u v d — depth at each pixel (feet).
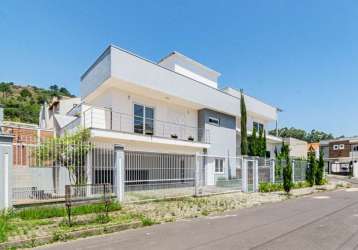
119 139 63.26
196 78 100.89
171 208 46.09
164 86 74.84
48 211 37.24
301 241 26.00
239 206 51.06
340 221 35.81
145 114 76.95
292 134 327.67
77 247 25.79
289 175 72.28
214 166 91.76
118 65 64.28
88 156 47.21
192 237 28.37
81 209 39.60
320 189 86.48
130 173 53.26
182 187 60.49
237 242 25.98
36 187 43.04
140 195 53.67
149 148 73.72
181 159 61.05
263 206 51.78
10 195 36.94
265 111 125.70
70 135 55.21
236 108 101.71
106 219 34.73
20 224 32.45
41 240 27.14
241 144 100.78
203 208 47.26
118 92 70.54
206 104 88.33
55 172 45.29
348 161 197.26
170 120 84.07
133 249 24.54
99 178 48.19
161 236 29.19
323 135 330.75
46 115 119.96
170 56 93.81
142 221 35.29
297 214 41.81
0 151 36.40
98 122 65.62
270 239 26.86
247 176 74.23
